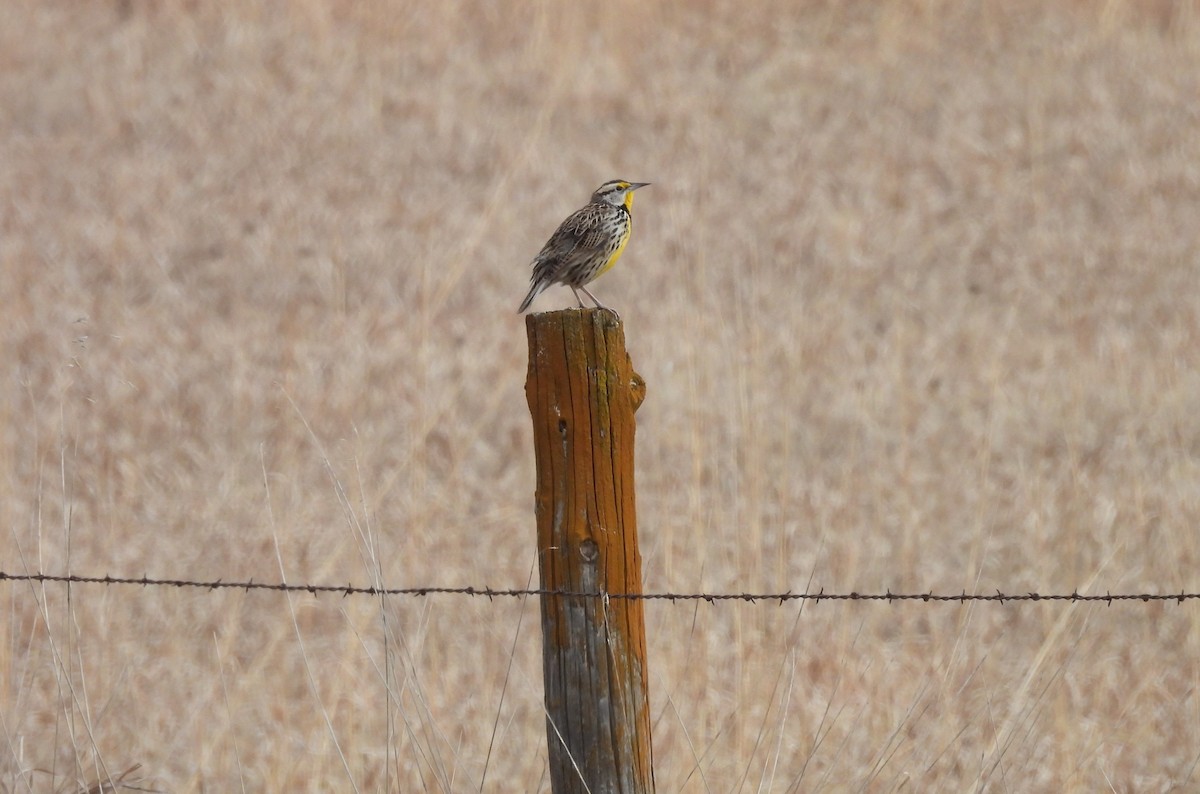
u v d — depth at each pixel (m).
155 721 9.02
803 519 11.77
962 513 12.04
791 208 22.58
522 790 8.28
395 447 13.54
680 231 21.17
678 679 8.56
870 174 24.34
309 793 8.20
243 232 21.75
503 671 9.59
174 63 30.92
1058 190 23.34
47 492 12.32
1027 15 32.69
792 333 15.84
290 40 32.09
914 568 11.02
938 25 32.38
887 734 8.42
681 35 32.66
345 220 22.28
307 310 18.22
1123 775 8.56
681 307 16.53
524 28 33.06
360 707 8.86
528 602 10.67
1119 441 13.47
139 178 24.50
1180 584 10.02
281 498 12.26
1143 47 30.45
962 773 8.20
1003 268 19.92
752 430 11.45
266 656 9.23
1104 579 10.62
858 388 14.92
